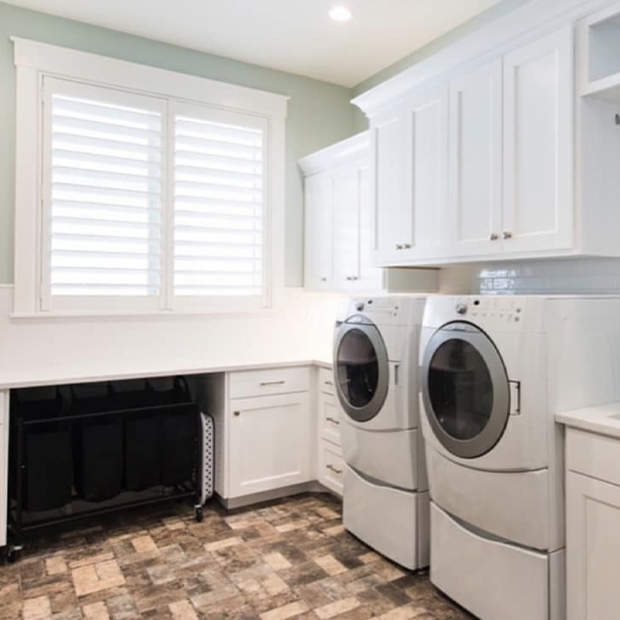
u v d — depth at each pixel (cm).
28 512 269
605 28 202
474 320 197
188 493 303
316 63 362
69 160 309
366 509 264
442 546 219
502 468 186
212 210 353
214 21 307
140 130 328
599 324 194
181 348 344
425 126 270
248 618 207
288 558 254
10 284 295
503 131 228
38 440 259
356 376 263
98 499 276
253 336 368
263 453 316
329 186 358
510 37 223
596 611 172
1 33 291
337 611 212
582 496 175
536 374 179
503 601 192
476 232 242
